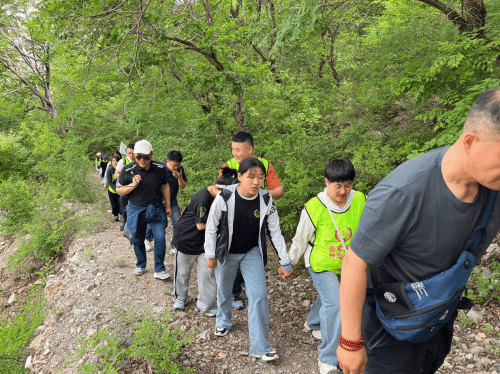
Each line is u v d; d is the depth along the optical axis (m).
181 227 3.70
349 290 1.38
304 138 6.70
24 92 17.42
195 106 8.38
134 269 5.20
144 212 4.57
